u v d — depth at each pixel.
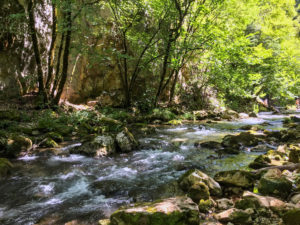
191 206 2.52
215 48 10.81
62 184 3.83
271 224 2.34
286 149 5.32
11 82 9.09
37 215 2.84
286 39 22.06
